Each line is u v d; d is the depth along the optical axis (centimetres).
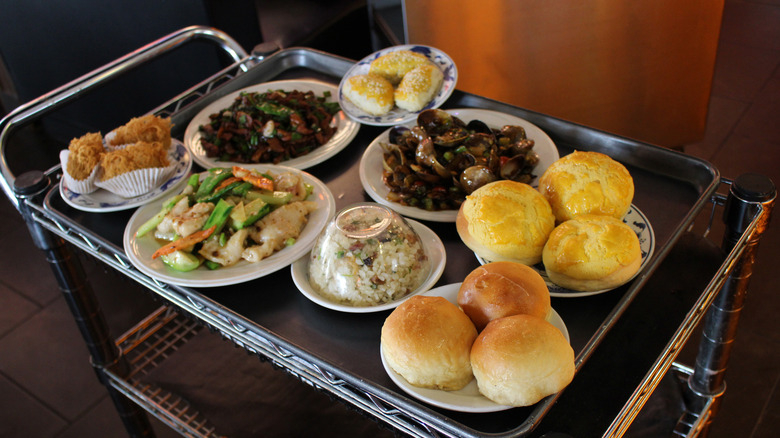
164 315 170
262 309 78
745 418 135
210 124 110
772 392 139
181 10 188
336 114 113
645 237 77
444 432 60
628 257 69
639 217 79
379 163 98
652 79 163
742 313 156
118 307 179
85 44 214
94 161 94
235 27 195
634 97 166
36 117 113
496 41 152
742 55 244
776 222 177
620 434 70
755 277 163
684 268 85
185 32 131
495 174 90
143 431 141
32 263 198
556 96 164
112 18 201
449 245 85
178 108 124
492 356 58
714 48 159
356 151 106
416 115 106
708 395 109
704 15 153
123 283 188
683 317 79
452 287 73
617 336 79
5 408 158
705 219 176
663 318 80
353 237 77
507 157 94
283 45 204
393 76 113
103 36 208
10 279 193
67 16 209
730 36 254
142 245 87
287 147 104
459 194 89
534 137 97
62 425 153
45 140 249
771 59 240
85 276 119
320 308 77
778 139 205
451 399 61
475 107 109
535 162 92
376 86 108
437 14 148
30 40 226
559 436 61
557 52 155
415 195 89
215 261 83
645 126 173
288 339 74
